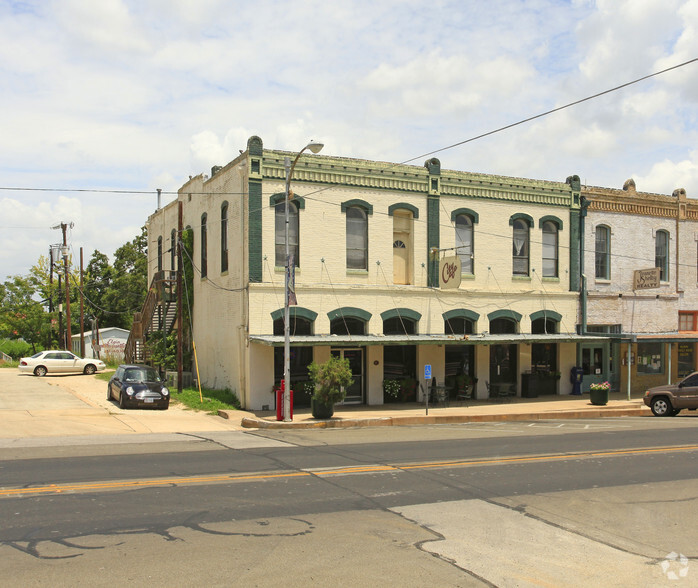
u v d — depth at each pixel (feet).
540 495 34.94
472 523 29.43
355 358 81.87
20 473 37.17
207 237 91.35
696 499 34.58
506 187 89.81
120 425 61.11
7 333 200.23
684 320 105.29
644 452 48.42
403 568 23.32
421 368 84.58
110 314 204.54
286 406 65.67
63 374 118.73
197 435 56.18
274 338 72.43
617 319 97.76
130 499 31.60
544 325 92.58
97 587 20.74
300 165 77.82
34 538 25.43
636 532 28.76
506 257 89.66
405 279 84.43
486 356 89.20
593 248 96.43
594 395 83.51
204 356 92.94
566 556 25.38
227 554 24.13
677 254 103.60
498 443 52.85
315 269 78.28
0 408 71.00
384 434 59.11
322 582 21.75
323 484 36.01
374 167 81.76
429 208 84.79
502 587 21.95
